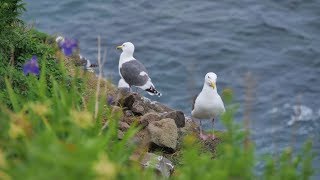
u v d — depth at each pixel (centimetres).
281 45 3170
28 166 607
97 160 607
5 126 757
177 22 3297
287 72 2936
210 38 3181
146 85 1864
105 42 3089
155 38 3158
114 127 845
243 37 3216
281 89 2781
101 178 567
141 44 3100
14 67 1205
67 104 799
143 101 1534
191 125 1538
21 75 1153
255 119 2520
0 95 1005
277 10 3462
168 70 2905
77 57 1666
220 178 636
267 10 3450
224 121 718
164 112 1490
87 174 566
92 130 758
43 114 741
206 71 2922
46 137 615
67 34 3145
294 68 2972
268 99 2681
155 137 1275
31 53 1278
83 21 3250
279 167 707
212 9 3434
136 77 1864
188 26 3272
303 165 702
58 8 3319
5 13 1248
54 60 1298
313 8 3478
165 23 3288
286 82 2847
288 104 2645
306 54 3089
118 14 3328
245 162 670
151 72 2886
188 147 714
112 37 3144
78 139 686
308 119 2538
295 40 3212
